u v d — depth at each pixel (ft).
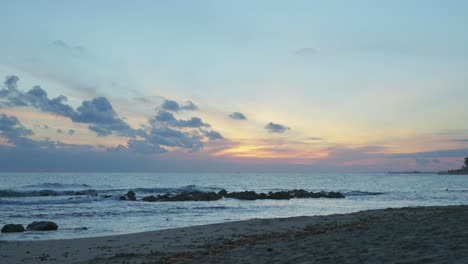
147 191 199.82
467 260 23.75
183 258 34.30
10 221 82.64
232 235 53.42
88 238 54.90
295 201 157.38
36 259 40.70
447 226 39.24
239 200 163.02
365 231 41.68
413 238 33.63
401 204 138.82
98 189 207.21
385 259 26.50
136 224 78.43
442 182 438.40
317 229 52.26
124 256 38.73
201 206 126.52
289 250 33.55
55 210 104.58
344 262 26.84
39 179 378.53
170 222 82.28
